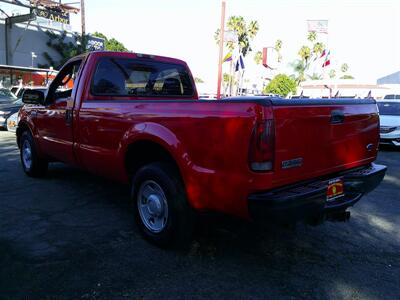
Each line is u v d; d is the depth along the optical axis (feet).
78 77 15.69
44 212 15.60
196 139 10.67
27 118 19.93
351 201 11.75
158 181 11.91
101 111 14.21
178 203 11.54
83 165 15.92
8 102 47.62
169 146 11.36
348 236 14.19
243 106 9.61
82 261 11.41
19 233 13.37
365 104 12.77
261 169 9.47
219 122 10.06
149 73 17.08
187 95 18.84
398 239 14.07
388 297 10.09
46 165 20.65
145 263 11.43
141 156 13.66
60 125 16.84
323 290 10.32
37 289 9.84
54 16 120.57
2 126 42.27
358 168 12.97
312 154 10.68
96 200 17.35
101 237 13.21
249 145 9.45
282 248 12.85
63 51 132.87
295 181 10.37
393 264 11.99
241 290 10.16
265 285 10.46
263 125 9.32
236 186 9.86
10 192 18.26
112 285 10.16
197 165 10.74
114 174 14.35
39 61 128.98
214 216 11.39
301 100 10.23
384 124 37.27
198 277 10.74
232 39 71.15
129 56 16.37
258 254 12.32
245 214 9.95
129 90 16.35
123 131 13.20
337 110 11.36
